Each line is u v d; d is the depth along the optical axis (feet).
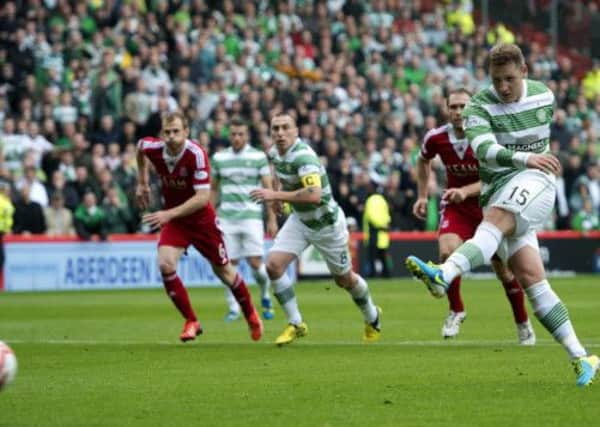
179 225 84.89
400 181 190.90
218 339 89.97
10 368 46.16
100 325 104.47
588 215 203.82
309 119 190.29
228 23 203.00
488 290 155.43
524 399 54.34
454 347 80.07
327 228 82.94
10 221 160.04
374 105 203.82
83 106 179.22
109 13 194.49
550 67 231.91
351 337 89.71
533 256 58.95
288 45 207.62
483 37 231.91
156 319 111.96
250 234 116.06
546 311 58.59
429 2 241.35
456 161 86.74
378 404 53.36
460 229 86.53
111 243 172.24
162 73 185.88
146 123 176.55
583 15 245.65
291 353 76.89
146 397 56.54
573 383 59.67
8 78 177.99
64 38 187.21
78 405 54.29
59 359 74.23
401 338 88.33
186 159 84.33
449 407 52.29
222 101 180.96
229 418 50.01
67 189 170.09
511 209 57.47
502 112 58.49
